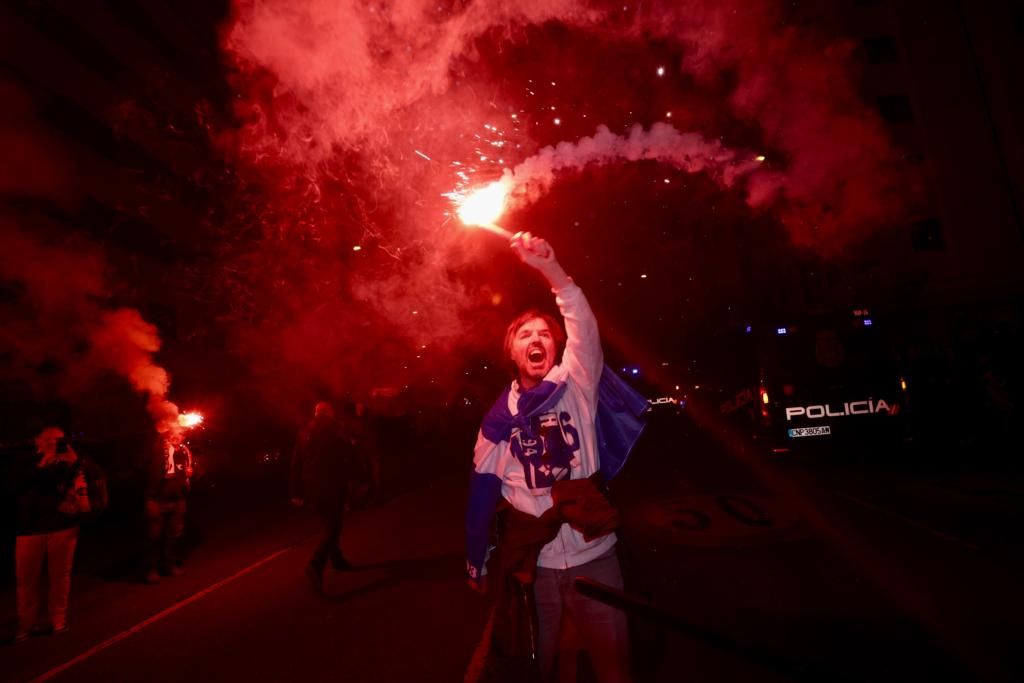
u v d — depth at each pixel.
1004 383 11.60
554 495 2.39
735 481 10.46
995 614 4.21
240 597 6.46
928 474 9.35
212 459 16.02
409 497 12.63
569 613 2.44
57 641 5.57
